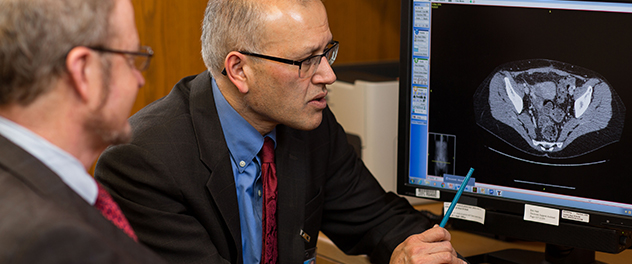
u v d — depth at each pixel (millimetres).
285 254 1202
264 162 1195
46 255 556
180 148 1107
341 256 1390
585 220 1127
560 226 1163
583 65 1085
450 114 1231
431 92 1242
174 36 1739
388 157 1641
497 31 1151
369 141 1613
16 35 627
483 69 1180
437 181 1276
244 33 1054
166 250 1078
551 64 1112
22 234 558
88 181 721
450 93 1223
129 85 735
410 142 1289
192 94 1179
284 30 1030
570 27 1084
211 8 1122
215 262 1100
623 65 1051
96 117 698
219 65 1113
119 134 742
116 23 709
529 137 1159
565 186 1145
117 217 807
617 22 1041
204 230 1113
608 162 1097
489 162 1211
